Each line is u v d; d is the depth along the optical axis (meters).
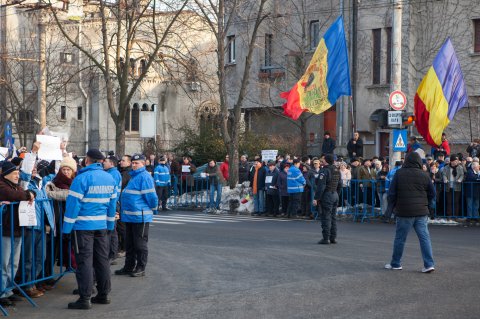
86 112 53.19
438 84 21.94
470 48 30.70
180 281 11.32
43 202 10.12
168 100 54.94
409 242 15.98
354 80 33.62
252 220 22.70
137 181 11.88
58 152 11.11
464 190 20.98
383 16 32.91
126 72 30.44
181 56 32.81
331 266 12.54
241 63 39.09
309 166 23.88
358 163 23.25
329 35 23.08
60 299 10.11
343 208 23.31
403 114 21.16
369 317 8.55
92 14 41.47
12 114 42.81
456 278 11.19
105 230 9.70
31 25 48.88
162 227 20.08
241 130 36.28
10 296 9.77
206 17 28.11
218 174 27.25
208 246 15.62
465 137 30.72
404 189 11.84
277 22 36.09
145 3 32.62
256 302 9.50
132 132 54.06
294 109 23.20
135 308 9.36
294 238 17.09
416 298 9.64
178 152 36.66
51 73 44.72
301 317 8.58
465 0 30.78
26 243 9.91
